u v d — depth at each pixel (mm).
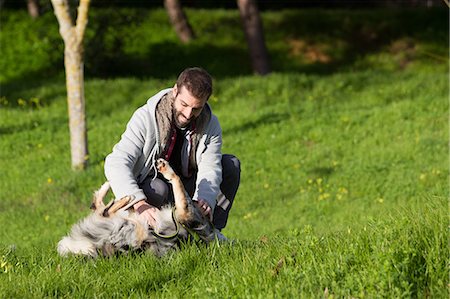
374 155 13414
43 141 15188
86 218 5336
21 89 18969
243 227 10250
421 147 13500
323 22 27672
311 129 15117
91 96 18156
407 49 26000
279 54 25891
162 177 5703
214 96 17922
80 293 4629
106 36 24750
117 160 5375
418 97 16641
